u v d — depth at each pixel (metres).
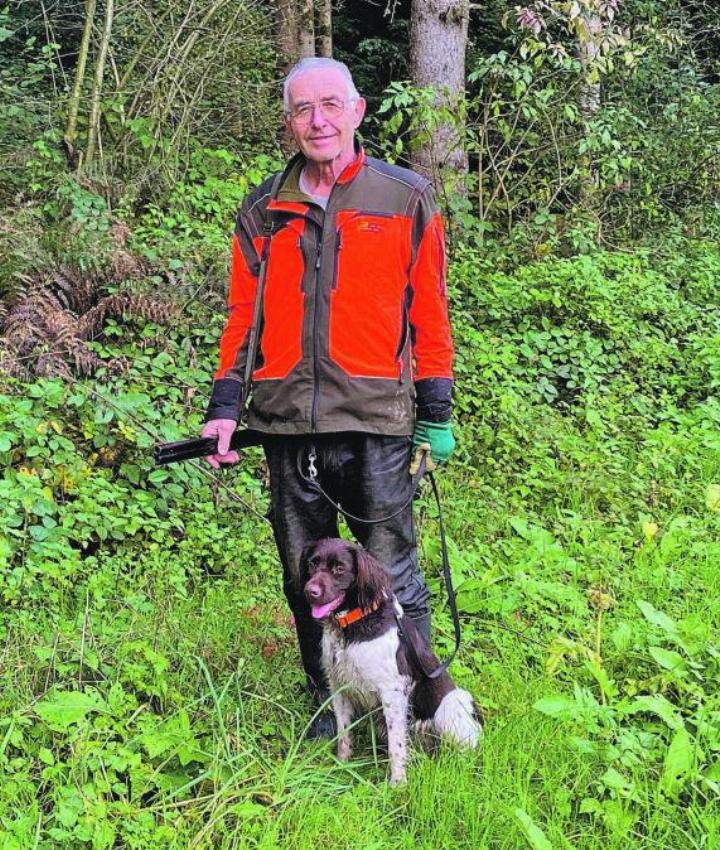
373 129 12.34
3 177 6.79
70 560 4.38
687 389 8.10
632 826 3.21
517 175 9.79
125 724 3.38
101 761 3.11
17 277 5.68
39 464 4.91
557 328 7.75
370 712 3.52
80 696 3.24
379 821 3.23
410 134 10.17
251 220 3.60
